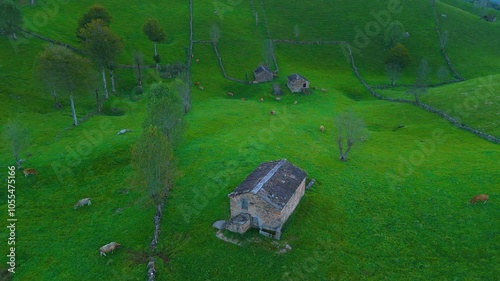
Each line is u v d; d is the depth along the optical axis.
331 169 65.62
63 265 45.75
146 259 45.38
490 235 48.53
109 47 99.56
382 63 147.38
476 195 56.59
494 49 155.25
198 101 108.38
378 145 80.50
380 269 44.19
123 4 157.75
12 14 110.75
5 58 105.69
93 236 50.38
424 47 154.12
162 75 119.62
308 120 94.50
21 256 47.62
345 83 134.38
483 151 74.00
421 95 112.38
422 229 50.66
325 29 164.75
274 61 141.38
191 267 43.84
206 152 69.88
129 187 60.16
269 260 44.28
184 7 165.50
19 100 91.62
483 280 42.31
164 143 48.56
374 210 54.53
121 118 90.94
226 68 133.38
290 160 67.31
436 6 177.00
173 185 59.12
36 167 66.38
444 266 44.56
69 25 133.12
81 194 59.84
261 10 173.62
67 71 81.56
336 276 43.00
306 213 51.72
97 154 69.81
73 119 87.19
